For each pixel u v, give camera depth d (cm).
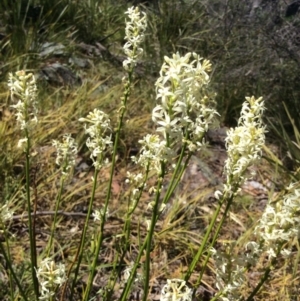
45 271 155
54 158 325
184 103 121
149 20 583
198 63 129
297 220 138
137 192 170
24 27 487
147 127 413
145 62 520
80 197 309
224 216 149
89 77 466
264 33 522
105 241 276
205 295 257
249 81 505
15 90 147
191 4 618
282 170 368
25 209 285
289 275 266
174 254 279
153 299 248
